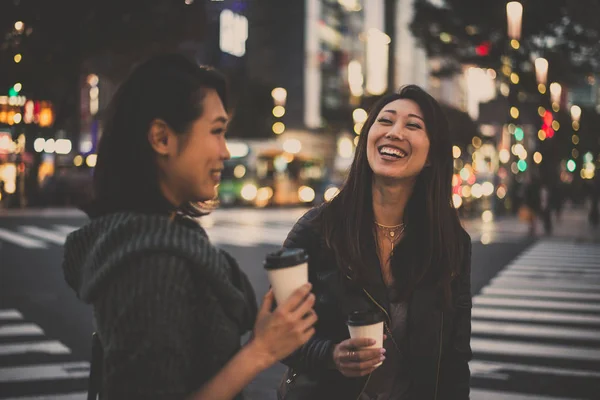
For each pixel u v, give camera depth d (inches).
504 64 1184.2
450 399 103.0
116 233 60.2
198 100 64.6
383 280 100.7
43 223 928.3
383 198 105.3
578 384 243.8
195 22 445.4
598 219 1161.4
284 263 64.1
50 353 275.9
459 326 104.4
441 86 3973.9
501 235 913.5
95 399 69.7
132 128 64.1
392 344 99.6
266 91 2202.3
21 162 1187.9
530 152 1253.7
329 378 97.4
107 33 360.5
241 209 1497.3
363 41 3553.2
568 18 1116.5
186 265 59.5
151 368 56.1
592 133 2433.6
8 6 261.1
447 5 1221.7
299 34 3006.9
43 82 288.8
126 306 56.9
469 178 1406.3
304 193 1731.1
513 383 244.5
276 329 60.6
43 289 421.1
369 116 107.7
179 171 65.1
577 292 446.3
